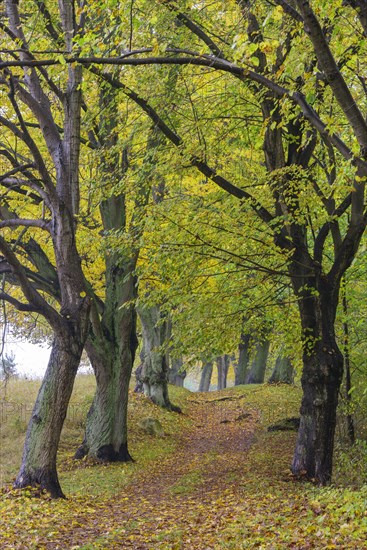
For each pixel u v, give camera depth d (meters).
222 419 31.86
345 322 17.28
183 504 13.20
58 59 9.11
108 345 20.58
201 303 14.19
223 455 22.00
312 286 14.65
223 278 14.85
